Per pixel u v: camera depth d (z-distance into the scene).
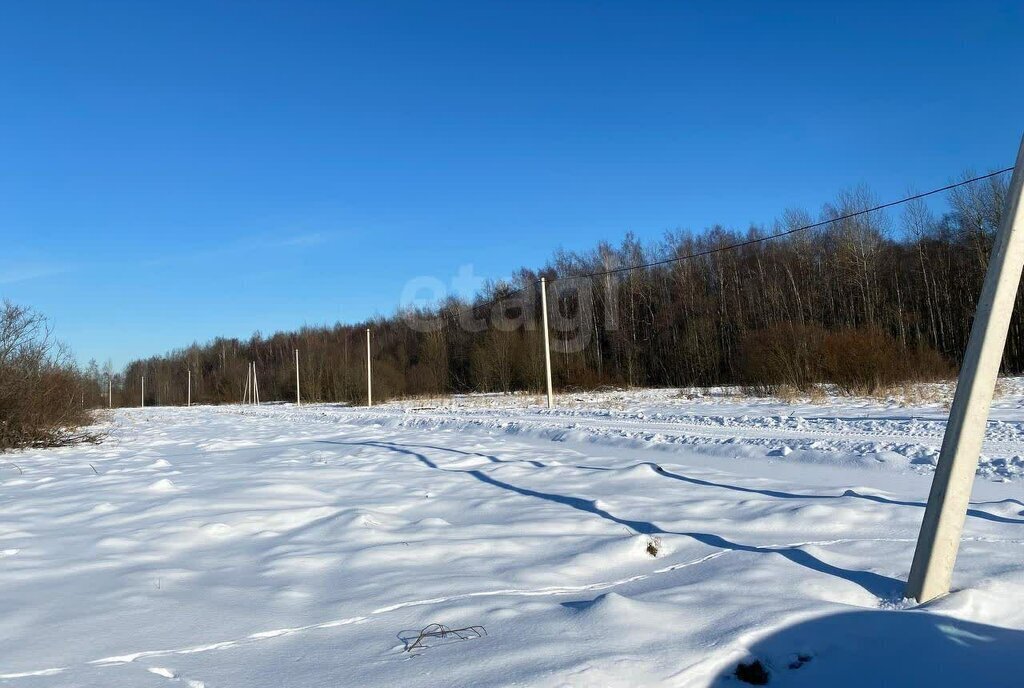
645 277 53.38
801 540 5.61
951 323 40.81
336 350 64.06
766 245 51.72
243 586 4.68
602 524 6.35
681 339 49.91
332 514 7.00
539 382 42.94
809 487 7.92
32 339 17.36
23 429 16.23
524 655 3.28
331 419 27.22
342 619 4.00
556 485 8.52
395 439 16.06
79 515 7.38
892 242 45.16
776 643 3.45
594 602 3.94
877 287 43.50
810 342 26.61
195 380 88.12
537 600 4.27
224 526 6.40
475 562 5.21
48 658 3.46
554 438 15.45
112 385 99.88
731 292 50.78
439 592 4.45
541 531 6.17
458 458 11.37
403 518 7.00
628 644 3.40
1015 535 5.58
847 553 5.14
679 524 6.29
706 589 4.38
